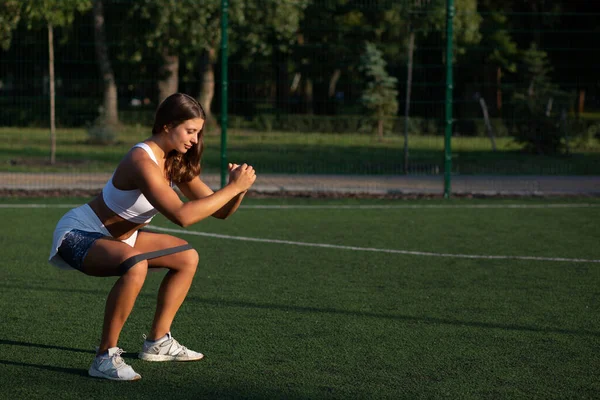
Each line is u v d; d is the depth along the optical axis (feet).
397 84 96.99
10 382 13.50
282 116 81.76
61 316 17.97
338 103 100.83
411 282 22.07
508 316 18.49
